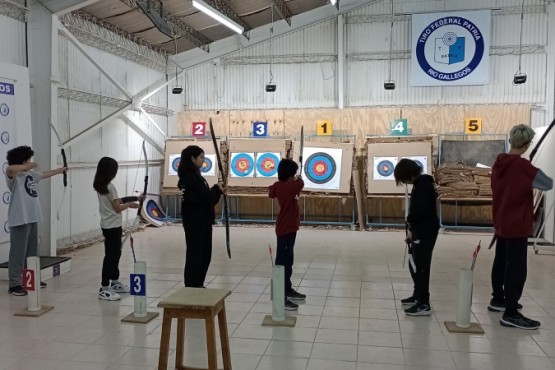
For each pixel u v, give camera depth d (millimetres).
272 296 3674
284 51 9617
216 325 3635
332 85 9492
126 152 8281
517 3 8789
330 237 7605
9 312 3961
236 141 9227
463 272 3494
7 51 5316
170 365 2947
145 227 8523
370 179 8586
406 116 9055
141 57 8664
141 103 8594
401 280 4949
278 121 9523
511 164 3422
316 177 8758
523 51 8820
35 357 3078
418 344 3268
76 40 6742
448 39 9000
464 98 9070
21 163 4426
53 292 4535
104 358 3061
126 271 5336
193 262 3992
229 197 9617
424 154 8445
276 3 8305
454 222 8844
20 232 4430
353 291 4555
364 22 9312
